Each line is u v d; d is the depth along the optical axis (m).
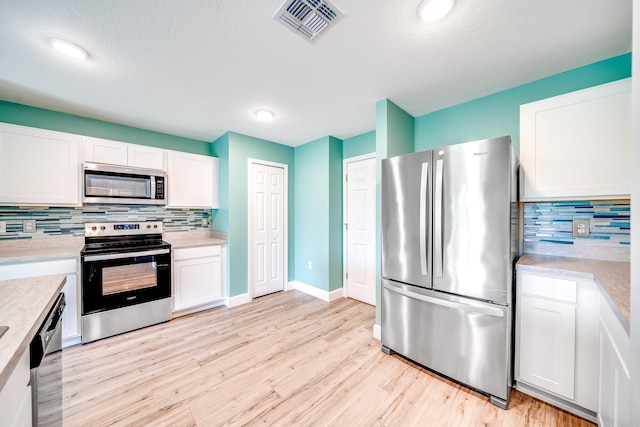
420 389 1.72
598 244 1.76
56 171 2.31
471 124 2.32
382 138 2.32
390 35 1.50
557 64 1.79
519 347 1.61
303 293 3.72
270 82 2.02
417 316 1.91
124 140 2.92
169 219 3.25
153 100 2.31
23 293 1.12
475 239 1.63
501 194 1.54
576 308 1.42
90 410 1.53
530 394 1.63
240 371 1.91
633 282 0.60
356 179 3.43
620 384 1.00
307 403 1.60
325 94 2.22
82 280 2.26
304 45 1.58
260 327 2.62
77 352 2.14
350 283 3.53
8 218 2.32
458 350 1.71
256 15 1.34
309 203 3.69
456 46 1.60
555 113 1.66
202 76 1.92
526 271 1.58
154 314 2.64
